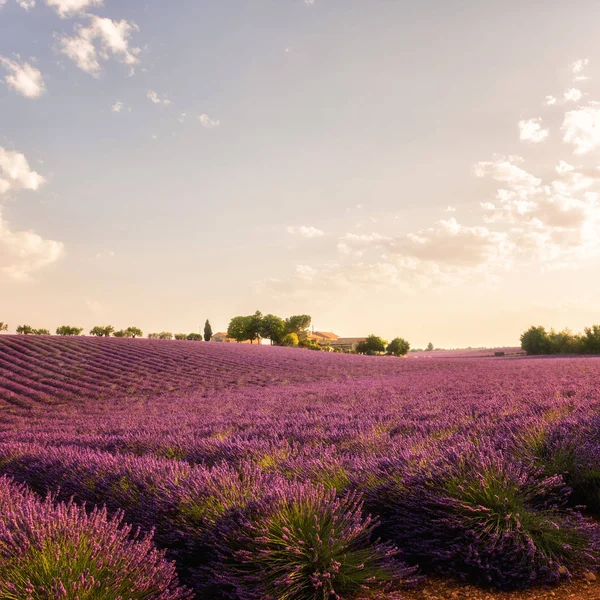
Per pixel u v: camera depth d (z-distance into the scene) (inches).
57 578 91.3
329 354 1705.2
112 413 608.1
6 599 90.8
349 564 110.1
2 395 781.9
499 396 388.5
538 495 137.9
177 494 148.0
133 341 1549.0
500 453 153.6
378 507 142.6
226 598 109.8
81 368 1048.2
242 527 120.2
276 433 272.5
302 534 113.6
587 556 111.6
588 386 422.0
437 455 161.6
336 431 260.7
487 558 112.2
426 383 673.6
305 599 104.3
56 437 366.9
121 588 96.9
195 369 1087.6
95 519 120.0
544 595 103.2
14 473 251.1
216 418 416.8
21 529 115.9
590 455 157.2
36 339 1397.6
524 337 2417.6
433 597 106.1
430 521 127.0
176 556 131.0
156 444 277.7
